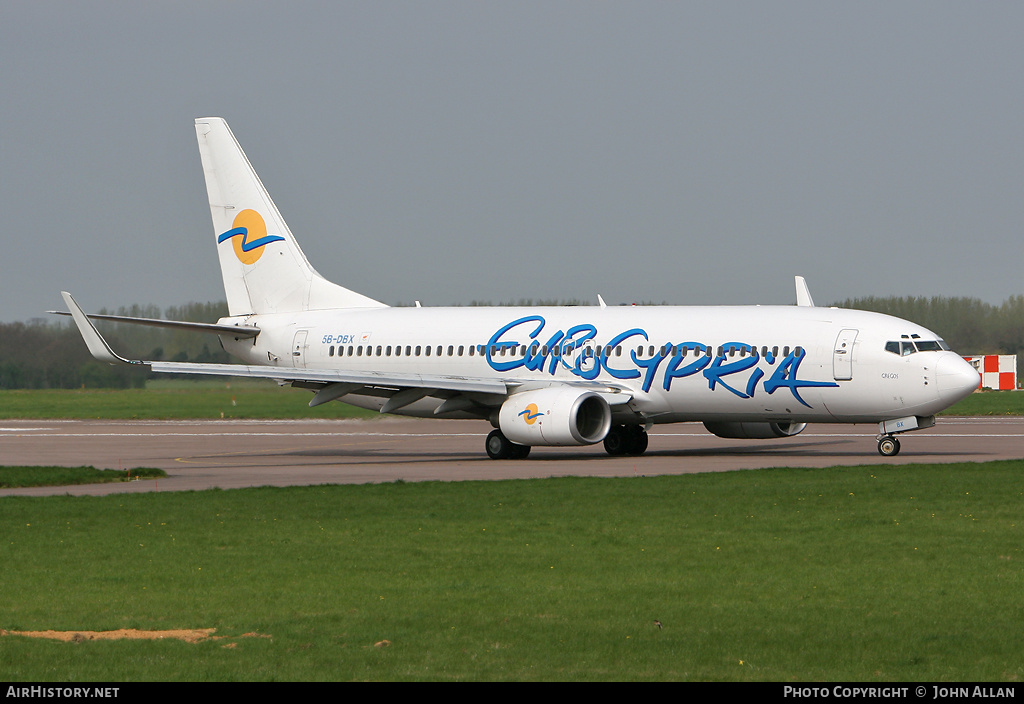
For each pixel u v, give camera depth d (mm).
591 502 92000
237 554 69250
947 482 102500
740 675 43219
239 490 103250
